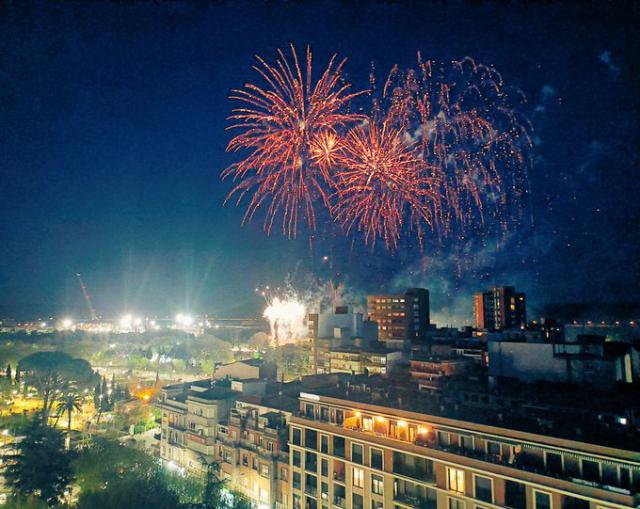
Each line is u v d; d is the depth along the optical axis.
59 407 143.62
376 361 143.50
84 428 149.50
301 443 80.50
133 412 155.75
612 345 89.44
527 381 83.19
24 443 91.19
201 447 100.75
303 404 82.44
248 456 91.94
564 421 59.72
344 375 100.88
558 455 53.47
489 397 72.81
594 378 77.56
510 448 56.91
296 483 81.25
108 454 95.69
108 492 82.88
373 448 70.12
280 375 190.75
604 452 50.19
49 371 170.62
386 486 68.00
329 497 75.06
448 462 61.53
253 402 96.56
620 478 49.34
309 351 181.62
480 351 125.06
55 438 93.38
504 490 56.50
